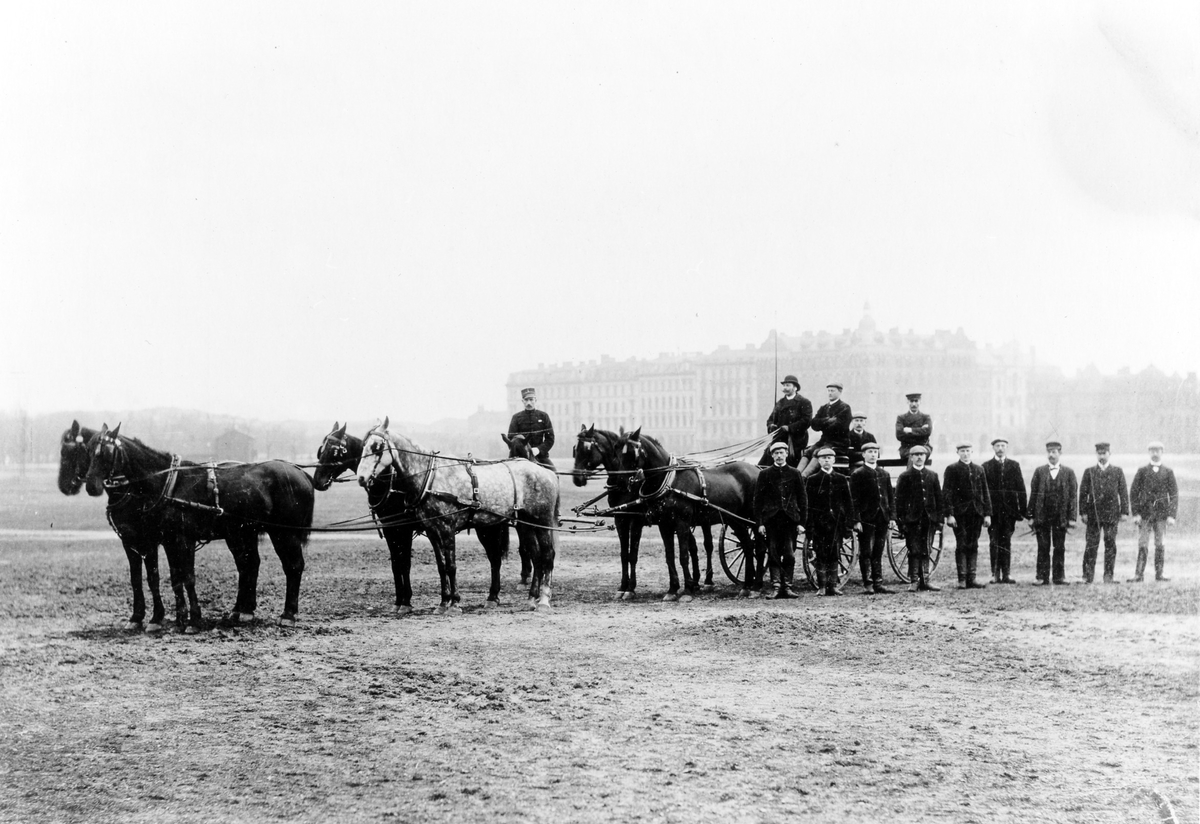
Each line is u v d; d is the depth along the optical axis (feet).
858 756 30.50
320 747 31.58
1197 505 108.47
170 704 36.70
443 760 30.30
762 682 39.37
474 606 59.00
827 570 62.54
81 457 49.49
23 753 31.35
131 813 26.58
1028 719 34.22
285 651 45.39
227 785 28.37
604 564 85.51
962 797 27.22
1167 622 50.62
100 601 63.77
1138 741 31.94
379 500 55.93
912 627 49.19
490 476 58.03
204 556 94.48
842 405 65.82
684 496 61.05
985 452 363.15
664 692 37.91
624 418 518.37
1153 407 137.18
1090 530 67.77
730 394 480.23
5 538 119.03
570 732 32.91
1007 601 57.98
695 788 27.84
